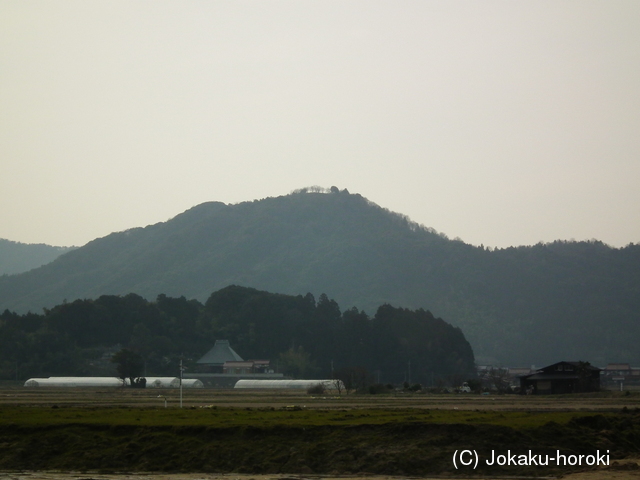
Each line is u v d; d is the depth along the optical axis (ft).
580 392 517.14
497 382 574.15
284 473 184.65
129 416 230.68
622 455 191.93
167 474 185.26
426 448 188.75
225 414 237.25
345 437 194.39
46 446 199.00
